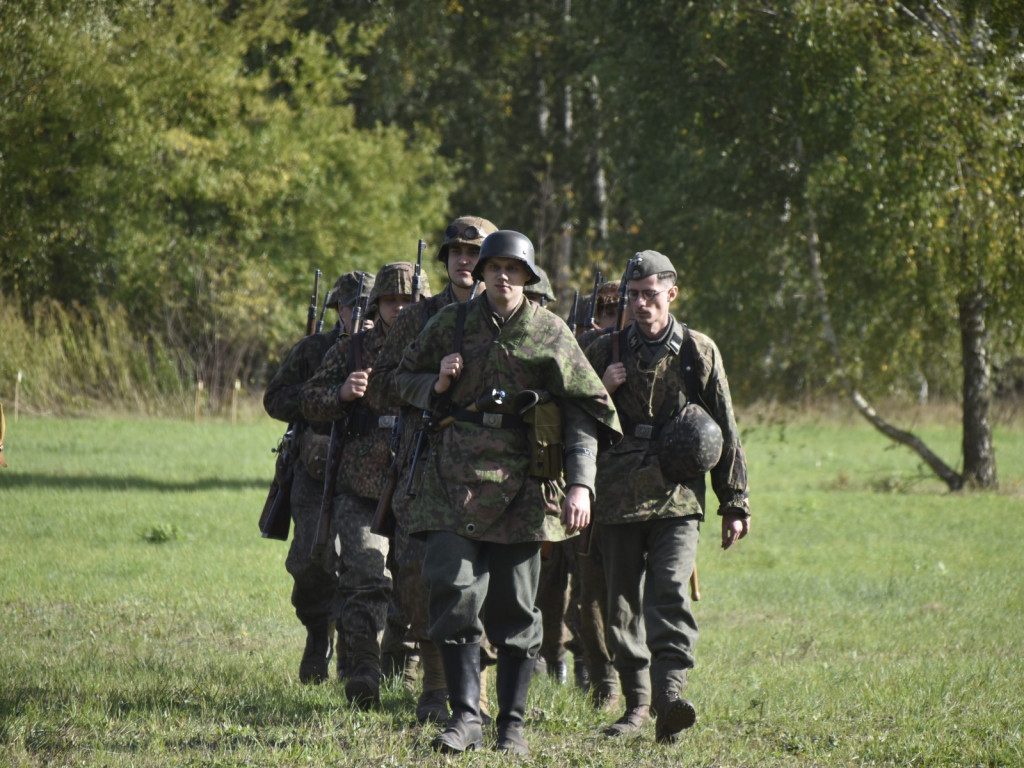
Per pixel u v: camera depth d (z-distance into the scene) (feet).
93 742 59.82
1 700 67.67
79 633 95.35
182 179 359.46
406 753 58.80
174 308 358.84
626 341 69.87
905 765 61.93
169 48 370.12
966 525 185.78
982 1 226.79
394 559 77.15
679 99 250.57
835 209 233.76
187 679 77.25
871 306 236.63
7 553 134.31
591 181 479.82
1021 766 61.62
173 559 134.72
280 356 390.42
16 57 343.46
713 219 252.62
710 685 83.10
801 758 62.85
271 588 119.24
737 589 131.03
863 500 214.90
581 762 59.31
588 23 315.58
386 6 445.78
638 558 69.26
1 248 347.56
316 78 402.93
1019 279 224.53
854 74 215.92
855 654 97.19
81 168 354.74
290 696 72.28
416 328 67.31
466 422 59.62
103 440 266.36
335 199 392.88
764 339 251.39
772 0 229.04
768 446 320.50
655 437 68.54
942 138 215.72
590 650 75.61
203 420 329.72
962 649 100.73
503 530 59.11
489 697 76.23
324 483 75.66
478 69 488.85
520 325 60.08
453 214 489.67
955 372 256.32
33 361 328.08
